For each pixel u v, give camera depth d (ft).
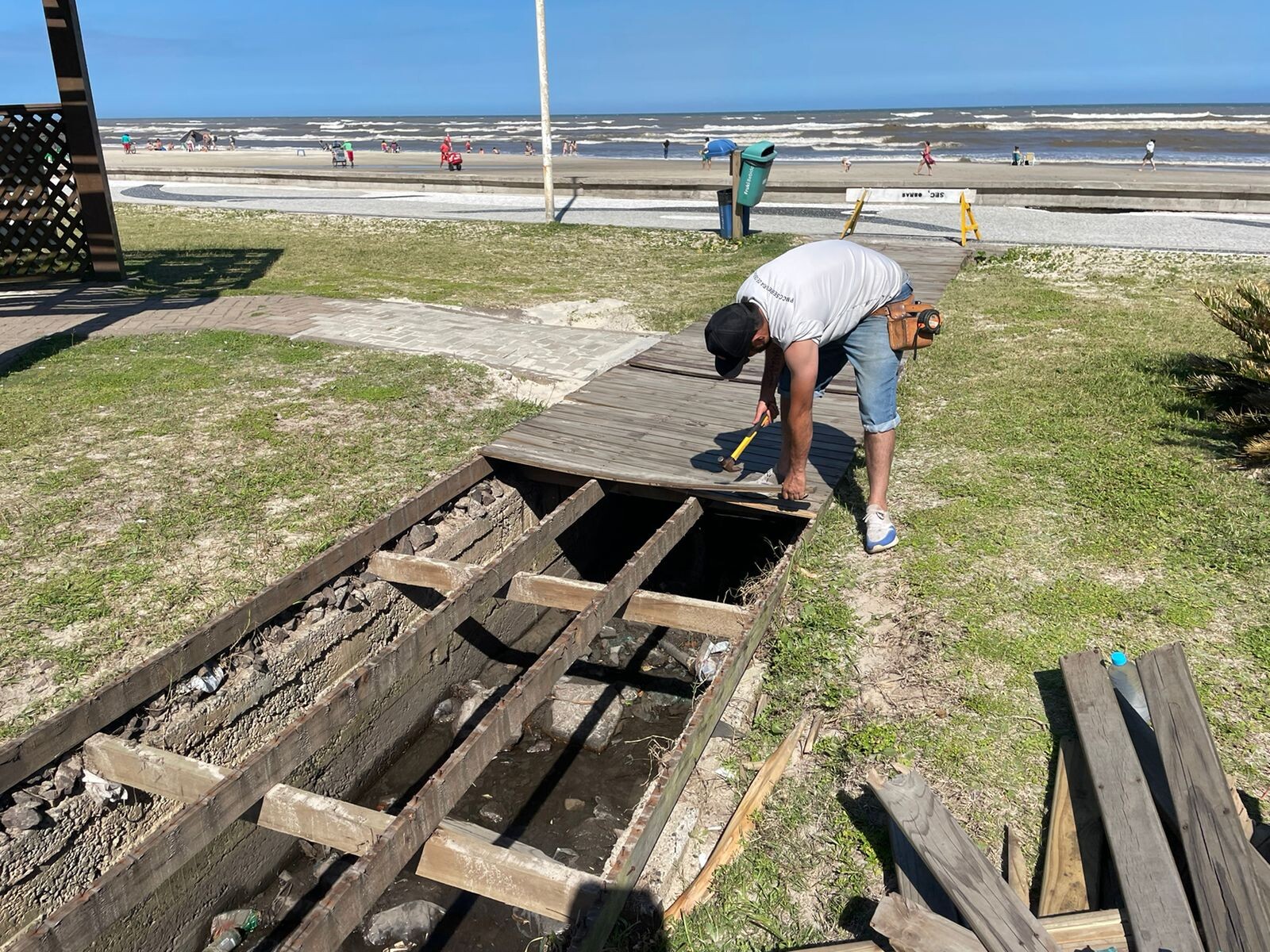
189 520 15.14
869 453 14.34
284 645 13.00
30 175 32.83
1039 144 185.78
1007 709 10.85
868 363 13.67
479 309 30.04
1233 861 7.54
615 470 16.74
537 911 8.50
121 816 10.69
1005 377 22.49
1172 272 34.60
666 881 9.25
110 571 13.58
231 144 219.82
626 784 14.55
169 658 11.23
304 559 14.08
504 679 18.04
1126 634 12.07
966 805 9.53
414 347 25.23
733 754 10.84
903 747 10.40
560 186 65.72
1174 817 8.34
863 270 13.15
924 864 8.52
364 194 68.28
